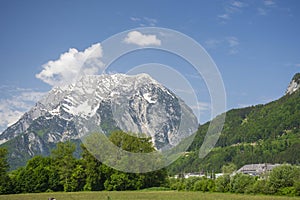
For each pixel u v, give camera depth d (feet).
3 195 146.30
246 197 111.34
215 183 143.13
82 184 165.17
